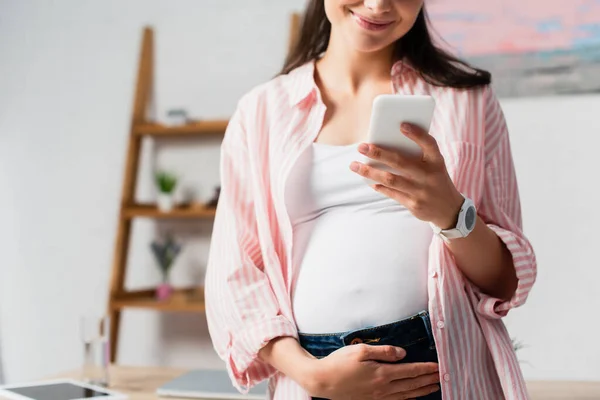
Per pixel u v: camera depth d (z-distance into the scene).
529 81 2.50
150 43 2.91
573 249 2.47
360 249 0.96
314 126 1.04
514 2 2.50
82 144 2.97
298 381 0.91
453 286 0.95
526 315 2.49
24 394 1.49
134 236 2.88
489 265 0.96
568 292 2.47
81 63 2.99
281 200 1.00
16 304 3.01
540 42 2.49
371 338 0.92
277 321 0.96
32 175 3.03
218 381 1.67
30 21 3.06
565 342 2.46
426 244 0.97
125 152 2.92
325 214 1.01
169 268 2.71
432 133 1.03
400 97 0.81
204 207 2.67
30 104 3.04
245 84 2.81
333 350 0.93
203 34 2.87
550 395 1.50
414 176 0.85
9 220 3.04
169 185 2.71
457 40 2.54
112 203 2.93
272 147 1.05
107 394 1.50
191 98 2.87
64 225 2.98
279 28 2.79
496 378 0.99
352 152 0.99
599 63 2.45
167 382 1.67
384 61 1.08
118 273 2.70
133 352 2.85
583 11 2.46
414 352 0.92
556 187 2.49
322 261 0.98
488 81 1.06
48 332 2.97
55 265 2.98
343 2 0.97
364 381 0.87
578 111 2.48
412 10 0.96
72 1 3.01
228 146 1.12
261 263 1.08
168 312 2.83
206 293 1.08
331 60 1.10
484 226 0.94
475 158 1.01
